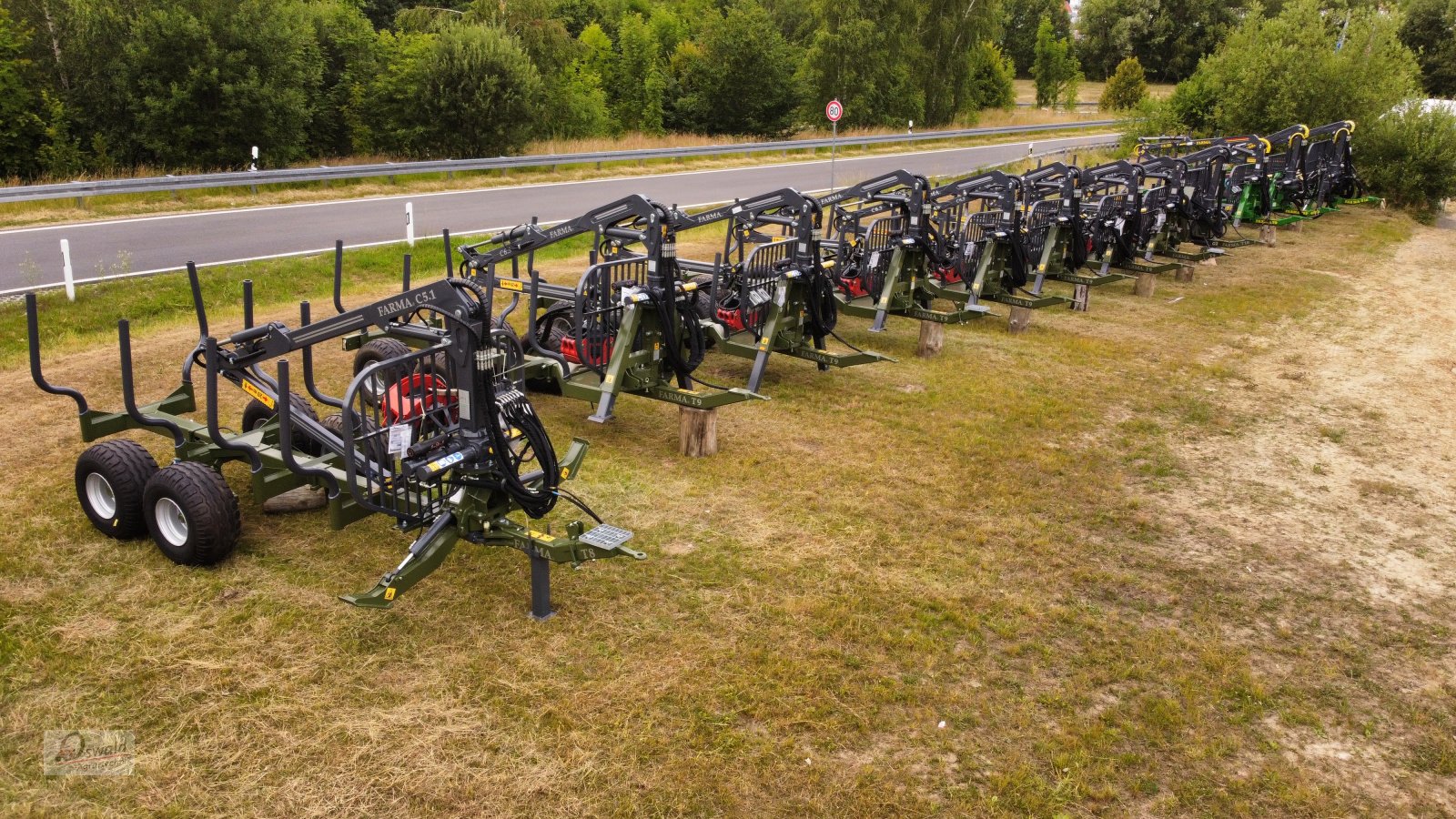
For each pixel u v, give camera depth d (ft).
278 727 13.01
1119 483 22.93
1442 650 16.61
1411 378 32.96
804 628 15.97
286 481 17.35
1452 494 23.40
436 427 17.03
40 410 24.53
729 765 12.67
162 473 16.49
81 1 78.07
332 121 97.86
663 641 15.39
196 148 82.33
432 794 11.93
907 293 33.76
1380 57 77.71
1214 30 200.64
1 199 48.14
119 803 11.59
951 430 26.07
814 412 27.09
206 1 80.43
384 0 138.92
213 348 16.20
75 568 16.76
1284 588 18.48
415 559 15.15
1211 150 51.08
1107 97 166.81
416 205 62.13
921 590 17.46
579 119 117.39
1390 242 62.03
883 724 13.69
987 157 103.55
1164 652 15.98
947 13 145.38
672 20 162.50
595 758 12.67
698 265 31.94
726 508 20.51
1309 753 13.75
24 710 13.14
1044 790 12.57
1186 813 12.41
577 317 24.79
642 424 25.76
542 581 15.62
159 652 14.51
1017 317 36.96
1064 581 18.19
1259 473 24.25
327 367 29.45
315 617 15.57
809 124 142.82
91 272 39.47
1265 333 38.58
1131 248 44.55
